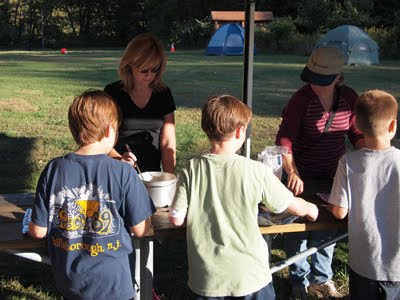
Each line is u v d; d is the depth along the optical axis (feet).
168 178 8.46
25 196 9.17
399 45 87.30
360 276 7.59
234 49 89.81
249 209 6.92
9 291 11.35
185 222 7.29
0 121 28.14
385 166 7.34
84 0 175.52
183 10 144.56
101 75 51.85
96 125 6.61
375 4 114.32
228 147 7.09
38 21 172.86
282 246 13.76
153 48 9.27
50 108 32.45
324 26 106.83
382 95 7.45
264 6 131.03
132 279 7.21
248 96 11.69
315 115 9.41
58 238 6.70
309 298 10.93
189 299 11.27
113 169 6.66
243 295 6.91
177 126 27.37
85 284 6.68
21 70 57.47
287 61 74.79
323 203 8.64
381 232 7.36
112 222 6.64
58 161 6.73
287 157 9.08
